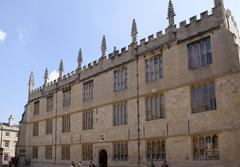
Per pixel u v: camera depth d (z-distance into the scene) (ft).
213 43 100.58
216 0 101.60
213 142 95.35
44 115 195.83
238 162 87.61
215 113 95.86
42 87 204.23
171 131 108.68
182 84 107.96
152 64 122.52
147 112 120.47
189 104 104.27
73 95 169.89
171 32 115.55
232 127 90.53
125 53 136.46
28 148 207.62
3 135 323.57
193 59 106.83
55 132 179.93
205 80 100.94
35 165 195.52
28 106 217.77
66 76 179.22
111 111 138.51
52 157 178.81
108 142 136.87
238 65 92.27
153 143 115.44
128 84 131.64
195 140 100.89
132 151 123.24
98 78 151.64
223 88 95.14
